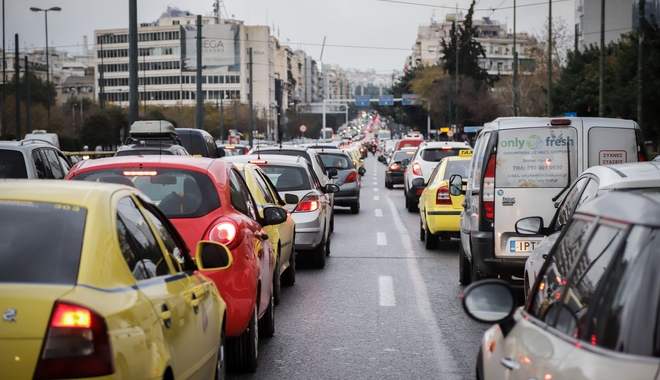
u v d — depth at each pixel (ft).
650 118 181.57
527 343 11.74
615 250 10.18
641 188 22.29
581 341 10.17
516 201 34.53
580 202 25.41
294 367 25.63
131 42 86.84
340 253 54.80
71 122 361.30
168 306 14.44
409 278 43.93
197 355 16.14
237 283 23.30
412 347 28.37
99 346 11.60
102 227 13.46
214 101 640.58
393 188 134.82
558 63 290.76
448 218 53.88
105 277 12.78
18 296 11.71
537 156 34.50
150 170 25.03
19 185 14.46
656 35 180.34
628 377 9.01
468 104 333.83
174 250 17.95
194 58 643.45
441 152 86.12
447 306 35.99
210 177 24.98
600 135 34.37
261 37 646.33
